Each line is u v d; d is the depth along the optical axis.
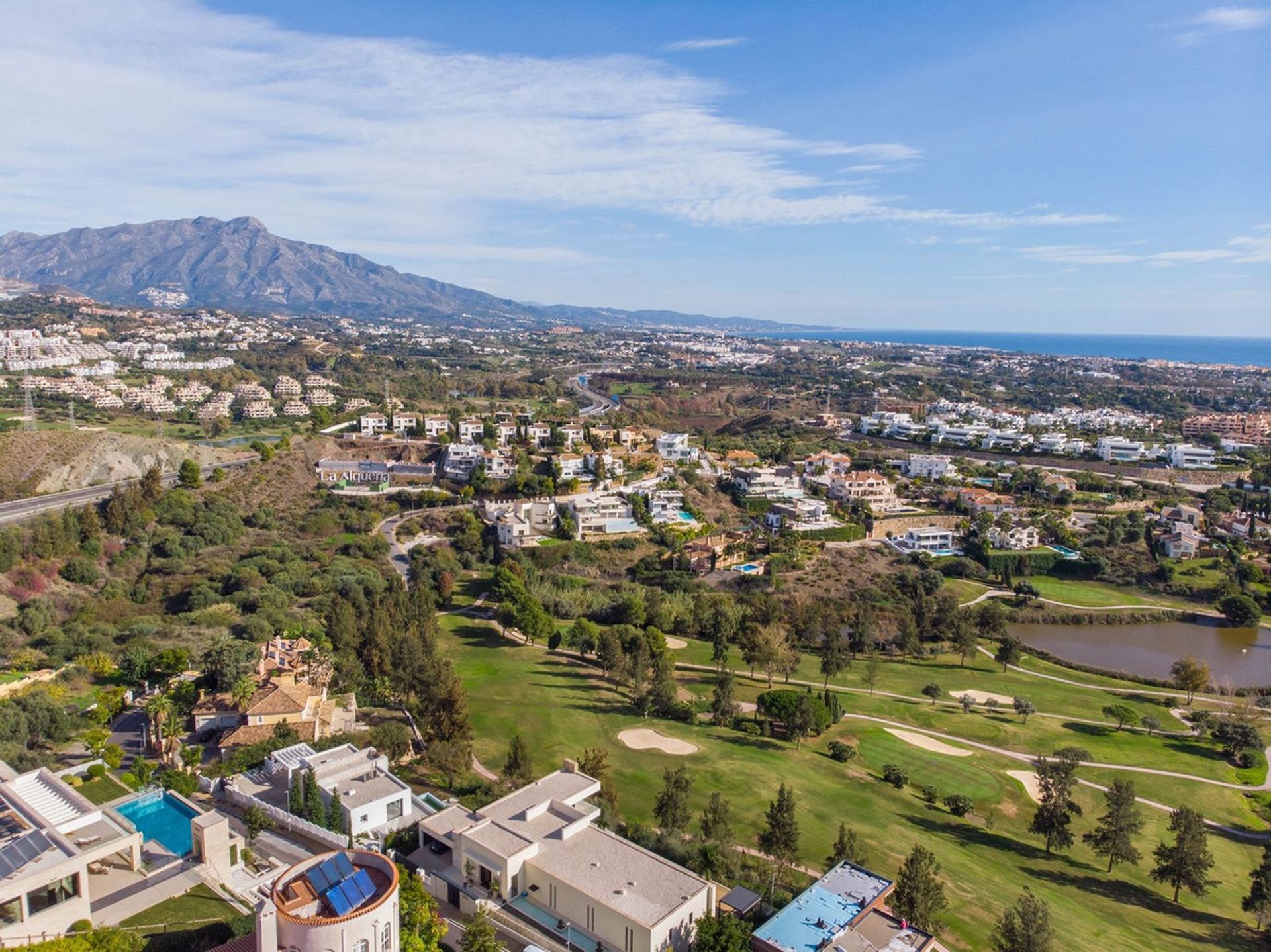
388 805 64.00
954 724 106.25
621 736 91.31
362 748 76.69
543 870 51.88
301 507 177.12
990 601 161.38
